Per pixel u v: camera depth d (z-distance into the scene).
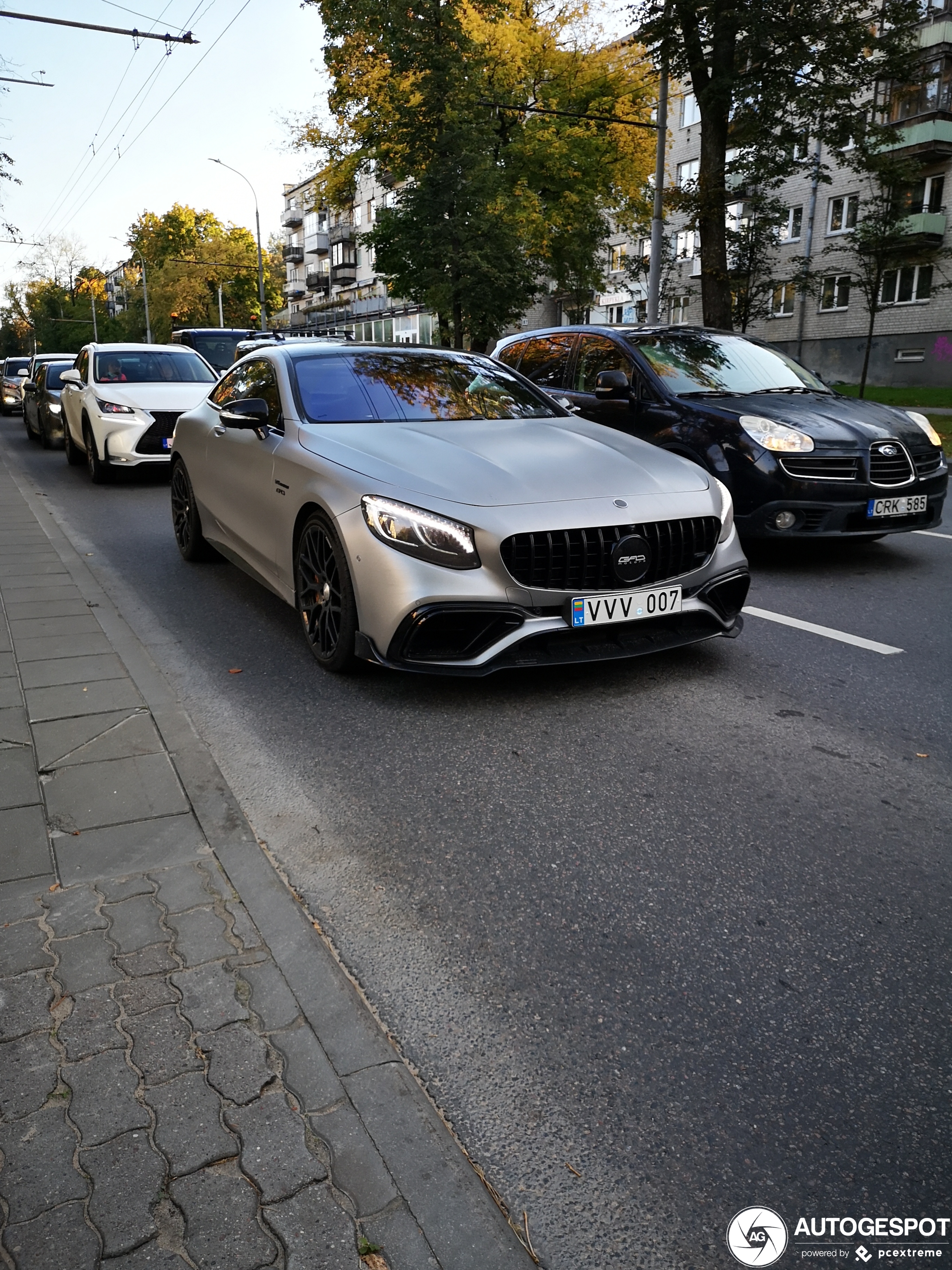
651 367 7.04
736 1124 1.78
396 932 2.36
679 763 3.35
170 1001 1.99
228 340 21.06
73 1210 1.50
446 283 23.50
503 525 3.59
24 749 3.22
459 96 22.92
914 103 30.52
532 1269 1.46
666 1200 1.62
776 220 21.05
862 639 4.87
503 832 2.87
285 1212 1.51
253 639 4.82
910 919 2.43
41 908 2.32
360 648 3.80
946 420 20.08
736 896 2.53
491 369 5.37
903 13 17.22
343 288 72.38
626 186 29.39
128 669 4.09
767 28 16.75
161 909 2.33
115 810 2.83
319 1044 1.88
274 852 2.75
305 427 4.52
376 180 30.75
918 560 6.91
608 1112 1.80
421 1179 1.59
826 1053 1.96
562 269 29.50
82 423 11.71
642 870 2.66
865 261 20.98
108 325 97.00
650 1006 2.10
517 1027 2.03
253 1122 1.68
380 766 3.33
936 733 3.63
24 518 8.23
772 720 3.75
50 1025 1.91
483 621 3.62
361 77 27.34
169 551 7.16
